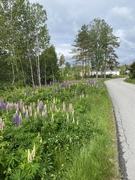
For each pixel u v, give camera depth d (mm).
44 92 10398
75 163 3473
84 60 51688
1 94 11242
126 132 5816
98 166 3490
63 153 3953
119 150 4508
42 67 33906
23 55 27984
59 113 5676
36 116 4945
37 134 4238
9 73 25500
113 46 59094
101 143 4480
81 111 7355
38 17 26172
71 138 4391
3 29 22344
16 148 3594
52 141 4172
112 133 5609
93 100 9797
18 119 4496
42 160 3291
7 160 3004
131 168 3707
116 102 11375
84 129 4926
